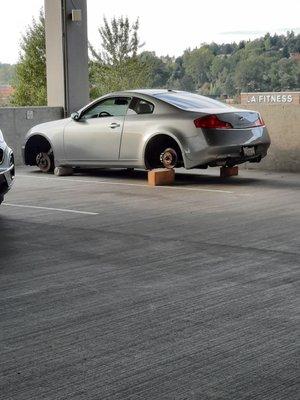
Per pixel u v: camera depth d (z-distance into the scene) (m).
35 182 12.45
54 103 16.81
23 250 7.06
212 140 11.37
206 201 10.05
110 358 4.09
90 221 8.61
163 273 6.06
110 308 5.06
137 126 12.12
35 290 5.58
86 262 6.52
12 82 29.98
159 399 3.53
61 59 16.59
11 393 3.63
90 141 12.77
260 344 4.29
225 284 5.68
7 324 4.73
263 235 7.64
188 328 4.60
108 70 24.22
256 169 14.24
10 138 15.73
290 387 3.66
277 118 13.85
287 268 6.19
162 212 9.19
